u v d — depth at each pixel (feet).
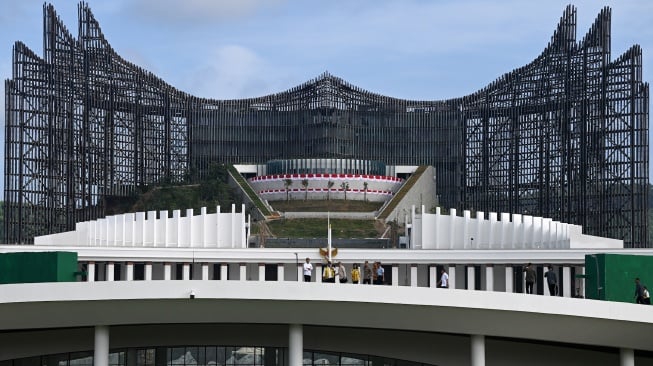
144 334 251.60
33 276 261.24
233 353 255.29
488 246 456.45
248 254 445.37
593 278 248.32
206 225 464.65
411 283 444.96
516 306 229.45
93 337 252.01
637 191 645.92
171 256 444.55
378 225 605.73
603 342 241.55
